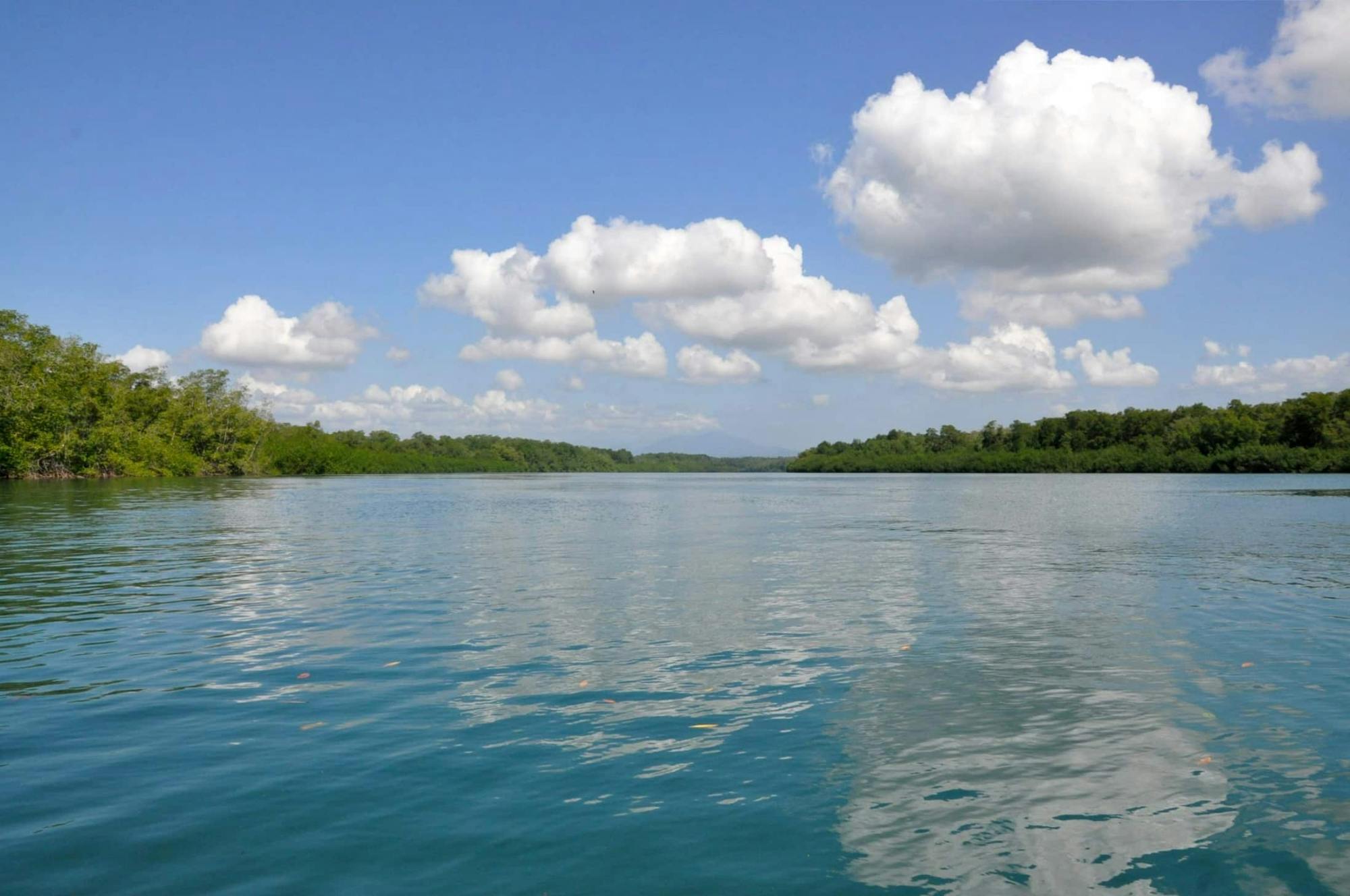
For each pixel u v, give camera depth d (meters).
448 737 8.69
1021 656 12.25
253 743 8.51
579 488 101.06
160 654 12.48
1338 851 6.16
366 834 6.43
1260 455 125.75
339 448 178.38
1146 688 10.52
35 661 12.00
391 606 16.70
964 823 6.64
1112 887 5.68
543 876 5.79
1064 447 169.88
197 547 28.20
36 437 97.56
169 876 5.77
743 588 19.00
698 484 124.38
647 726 9.04
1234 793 7.23
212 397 134.00
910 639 13.48
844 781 7.49
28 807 6.93
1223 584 19.42
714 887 5.65
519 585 19.59
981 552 26.62
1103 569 22.27
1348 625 14.60
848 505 57.03
